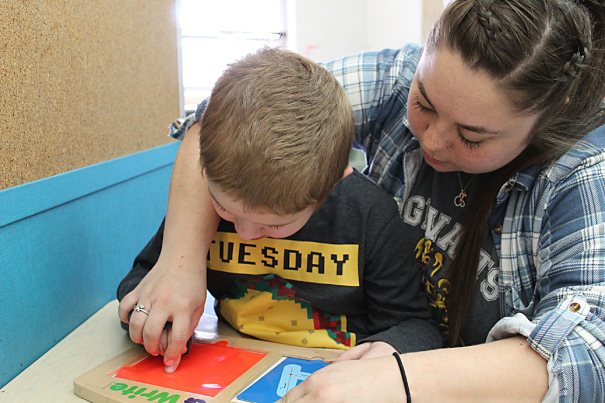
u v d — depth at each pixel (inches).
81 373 25.2
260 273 29.2
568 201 22.7
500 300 27.3
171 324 24.7
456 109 20.8
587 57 21.2
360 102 34.1
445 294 29.9
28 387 23.7
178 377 23.4
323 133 21.5
